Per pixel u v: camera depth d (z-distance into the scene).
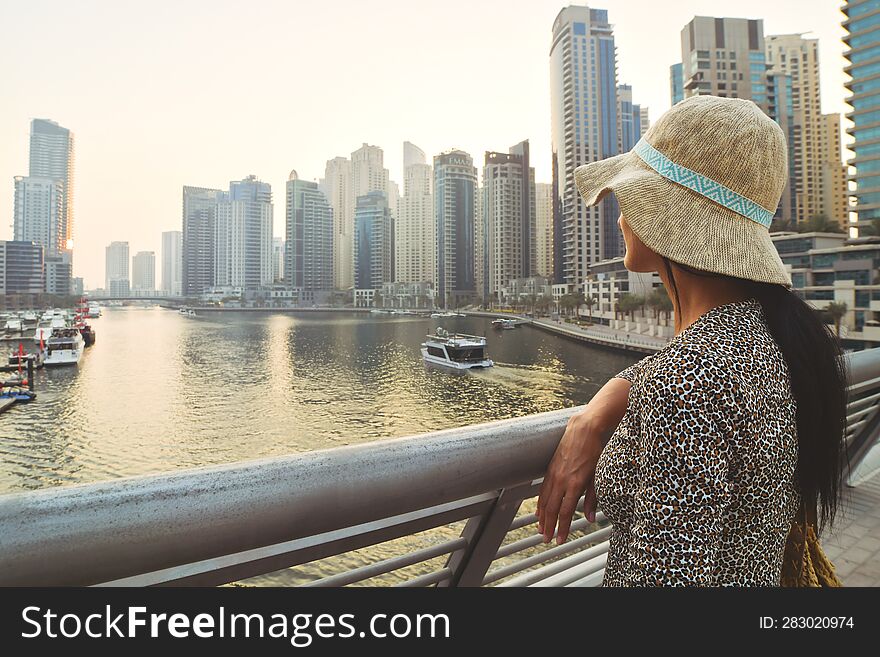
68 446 26.84
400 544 9.56
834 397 0.60
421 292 147.38
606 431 0.74
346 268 196.50
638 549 0.54
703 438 0.51
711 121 0.64
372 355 58.62
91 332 70.69
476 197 148.75
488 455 0.70
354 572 0.73
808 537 0.70
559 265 107.50
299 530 0.56
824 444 0.60
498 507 0.86
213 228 187.75
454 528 10.47
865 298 33.84
